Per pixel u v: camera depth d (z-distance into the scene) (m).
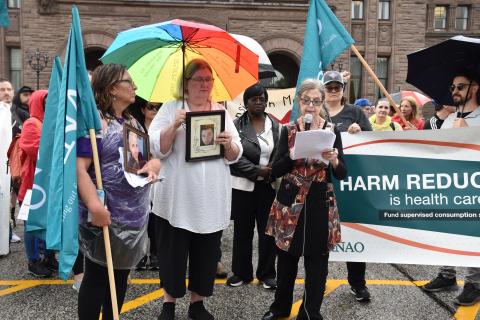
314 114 3.26
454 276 4.25
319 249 3.18
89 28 20.30
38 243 4.78
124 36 2.98
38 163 2.62
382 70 23.06
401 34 22.69
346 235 3.85
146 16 20.53
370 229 3.83
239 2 20.88
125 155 2.62
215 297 4.13
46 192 2.62
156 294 4.23
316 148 3.00
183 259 3.31
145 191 2.77
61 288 4.37
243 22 21.06
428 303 3.97
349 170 3.87
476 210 3.67
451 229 3.72
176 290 3.30
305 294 3.27
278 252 3.44
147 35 2.90
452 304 3.94
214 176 3.29
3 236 5.33
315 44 4.23
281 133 3.36
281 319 3.59
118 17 20.39
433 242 3.74
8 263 5.18
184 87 3.34
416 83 4.23
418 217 3.77
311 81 3.30
